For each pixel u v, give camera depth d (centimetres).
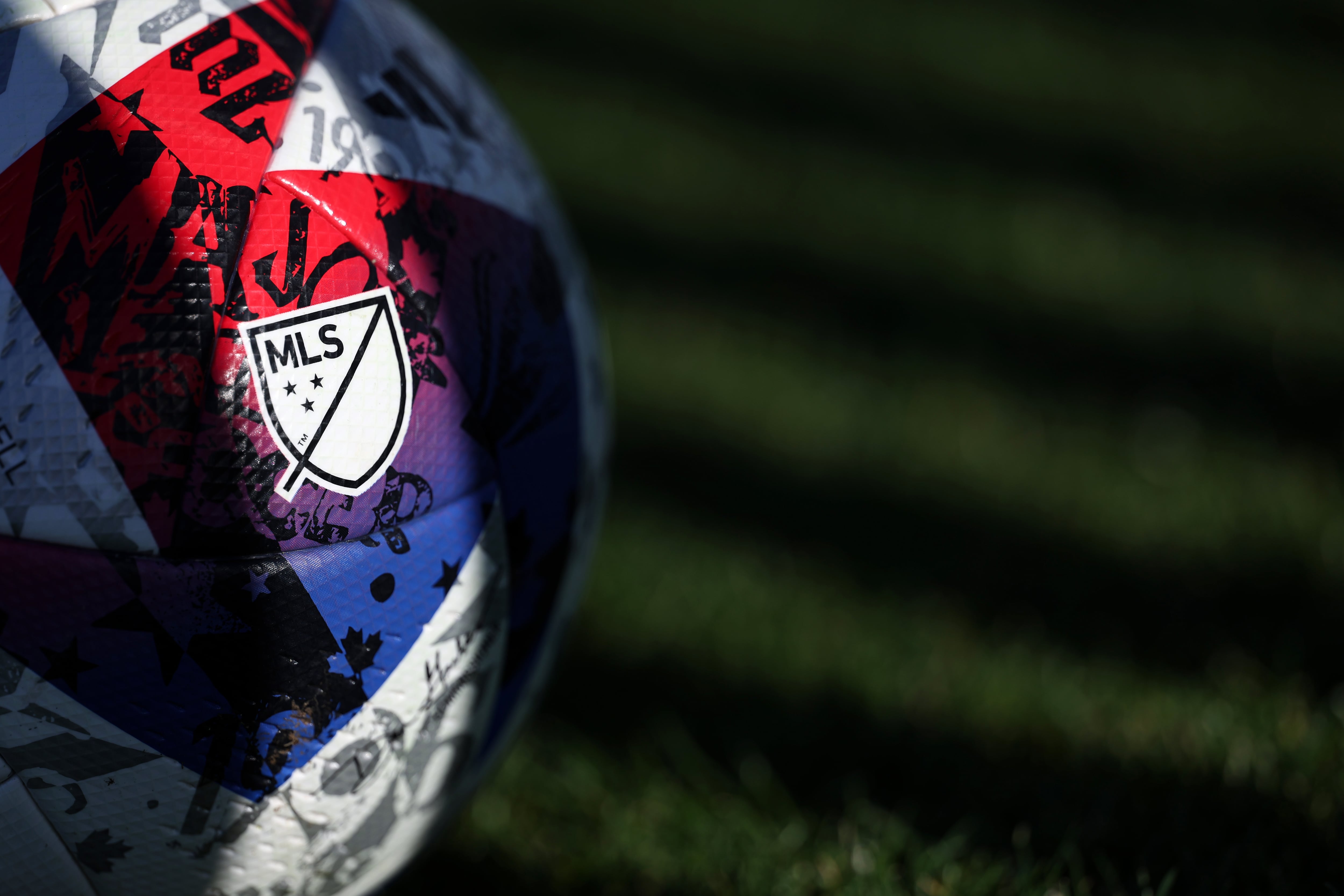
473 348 119
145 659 105
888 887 157
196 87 109
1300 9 594
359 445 111
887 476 268
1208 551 245
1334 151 456
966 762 186
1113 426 289
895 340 320
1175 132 466
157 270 104
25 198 103
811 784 185
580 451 135
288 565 108
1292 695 192
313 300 108
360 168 114
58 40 107
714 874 165
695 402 289
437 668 120
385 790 120
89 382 102
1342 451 282
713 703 202
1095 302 346
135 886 115
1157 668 209
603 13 525
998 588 234
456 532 118
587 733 194
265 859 117
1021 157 435
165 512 104
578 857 170
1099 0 596
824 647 215
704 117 444
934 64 512
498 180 130
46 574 102
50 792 108
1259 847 158
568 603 139
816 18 546
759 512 254
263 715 110
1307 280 364
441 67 134
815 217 382
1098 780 178
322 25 120
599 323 151
